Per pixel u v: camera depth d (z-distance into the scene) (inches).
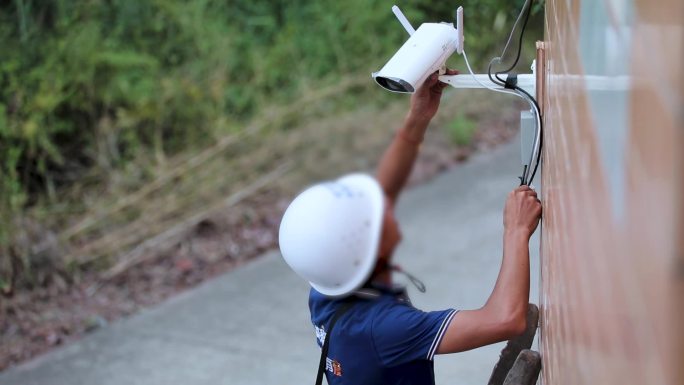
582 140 43.8
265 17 322.7
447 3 177.8
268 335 192.4
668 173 23.3
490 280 205.3
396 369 79.9
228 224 244.5
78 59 257.6
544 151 83.6
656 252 24.4
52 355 190.5
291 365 179.0
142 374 179.9
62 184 257.6
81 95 259.6
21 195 225.1
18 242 214.4
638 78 27.9
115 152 264.4
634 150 28.2
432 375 83.4
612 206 32.4
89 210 245.1
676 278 22.7
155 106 270.4
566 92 55.1
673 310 22.9
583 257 41.9
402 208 251.8
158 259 229.8
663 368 23.7
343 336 80.3
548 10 83.3
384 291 80.3
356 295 80.2
